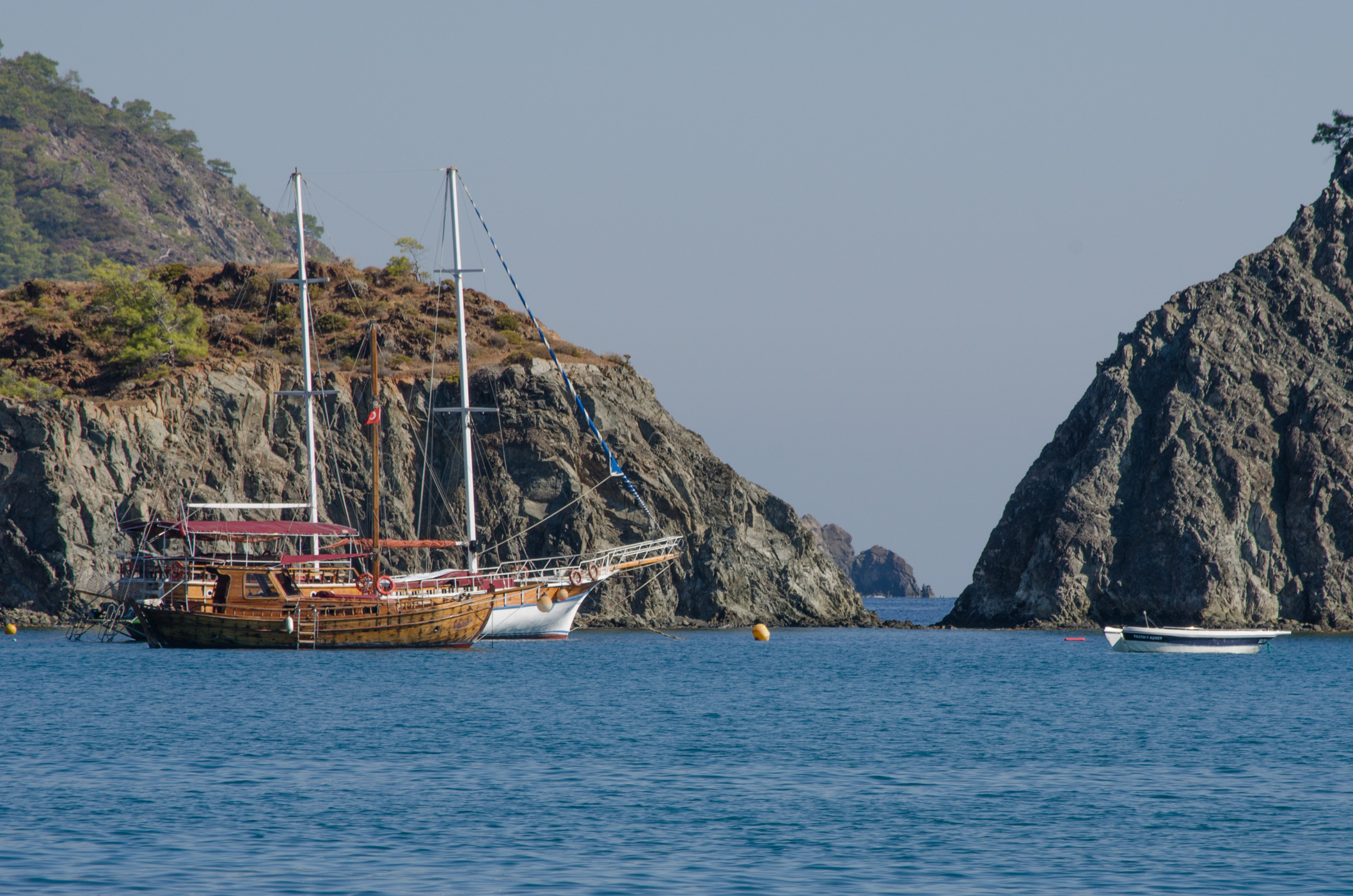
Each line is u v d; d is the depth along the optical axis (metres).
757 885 76.44
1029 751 126.69
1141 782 109.50
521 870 79.19
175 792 100.94
